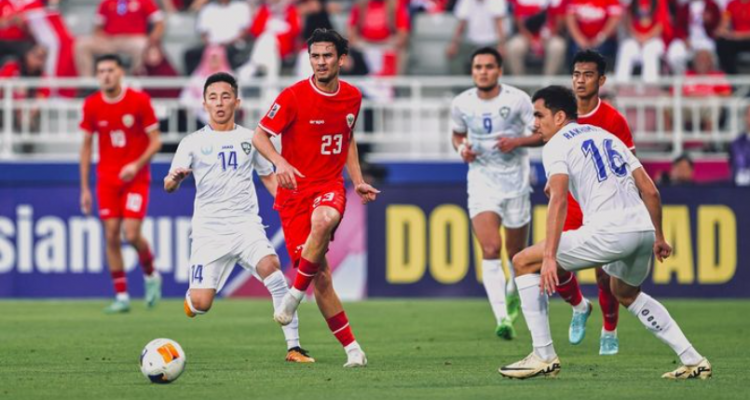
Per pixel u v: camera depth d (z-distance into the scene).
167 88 60.72
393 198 53.25
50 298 53.53
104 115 44.91
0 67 63.78
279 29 61.34
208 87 30.75
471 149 37.31
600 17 61.81
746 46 63.41
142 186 45.69
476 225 37.31
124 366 29.27
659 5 61.44
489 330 39.56
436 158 57.19
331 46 27.41
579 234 25.31
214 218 30.64
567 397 23.12
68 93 62.03
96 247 53.75
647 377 26.41
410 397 23.20
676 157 54.66
